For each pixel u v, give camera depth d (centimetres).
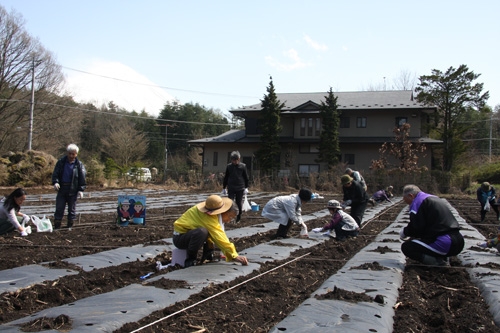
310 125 3453
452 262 651
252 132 3675
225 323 375
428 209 598
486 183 1302
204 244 611
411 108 3166
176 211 1395
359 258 641
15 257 618
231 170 1098
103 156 5319
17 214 844
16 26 3281
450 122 3278
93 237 821
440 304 447
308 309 389
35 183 2527
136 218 1000
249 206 1384
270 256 654
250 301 438
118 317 361
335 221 857
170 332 349
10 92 3428
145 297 417
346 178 960
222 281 495
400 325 378
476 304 438
